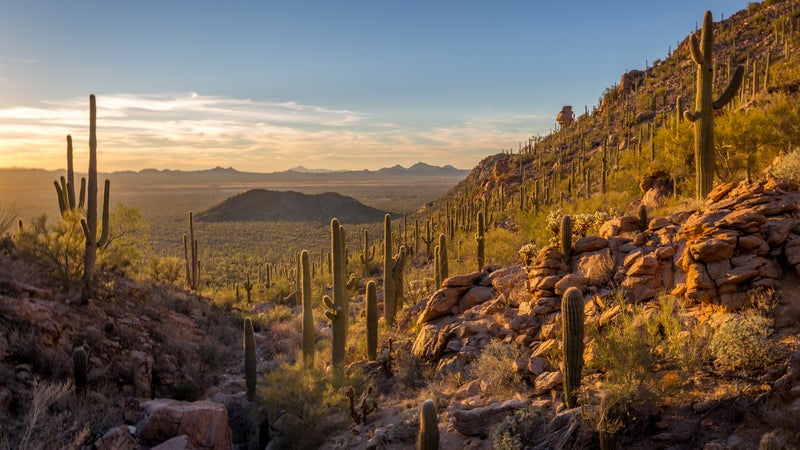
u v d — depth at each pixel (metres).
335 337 16.11
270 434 13.48
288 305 42.44
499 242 25.33
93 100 17.39
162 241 197.00
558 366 10.20
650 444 7.43
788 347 7.73
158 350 17.34
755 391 7.32
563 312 8.76
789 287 8.77
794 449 6.21
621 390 7.55
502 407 9.30
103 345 15.02
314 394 12.32
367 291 16.53
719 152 18.25
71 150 20.78
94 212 17.45
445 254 20.83
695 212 11.79
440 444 9.49
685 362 7.91
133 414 12.62
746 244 9.24
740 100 33.34
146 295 22.22
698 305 9.55
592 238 12.75
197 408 11.16
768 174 11.45
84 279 17.14
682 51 83.94
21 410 10.57
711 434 7.11
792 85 22.92
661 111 66.75
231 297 41.03
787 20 61.81
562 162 72.94
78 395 11.89
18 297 14.02
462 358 12.71
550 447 8.03
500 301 14.09
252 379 15.84
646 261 10.85
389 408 12.63
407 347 15.72
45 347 12.83
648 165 24.45
